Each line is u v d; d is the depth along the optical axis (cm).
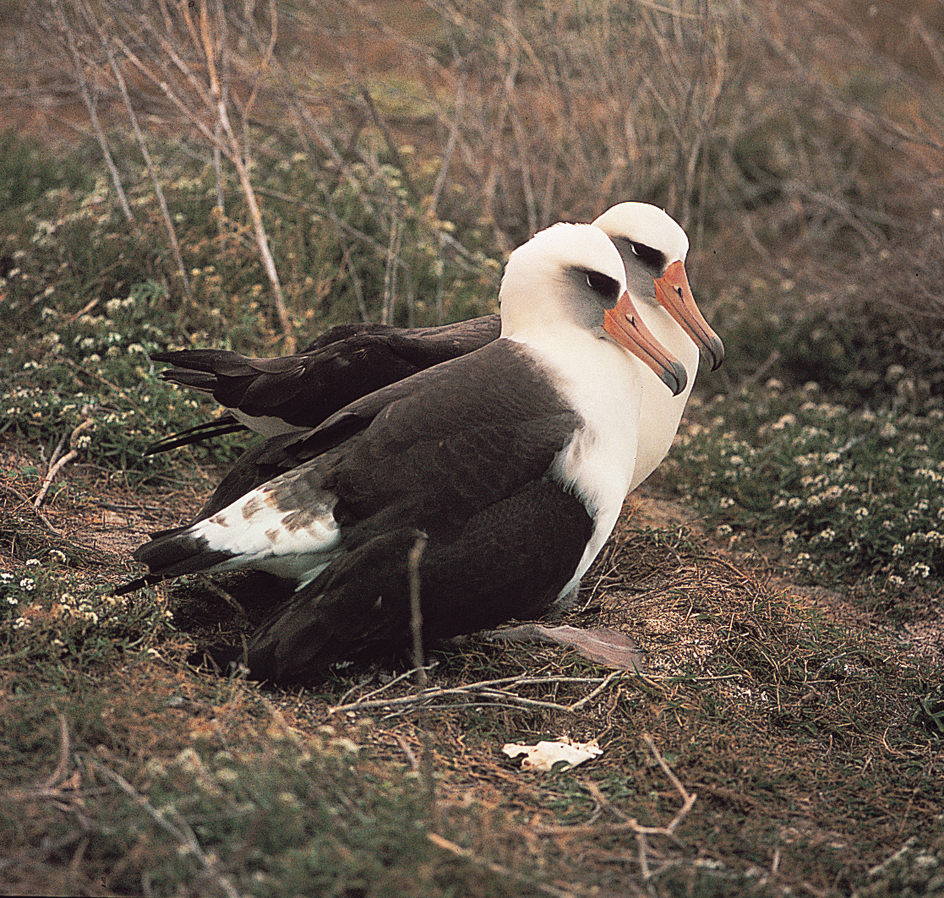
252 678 811
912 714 945
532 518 850
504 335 961
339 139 1797
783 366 1602
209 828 637
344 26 1947
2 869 598
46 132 1923
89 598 864
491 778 768
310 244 1518
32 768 678
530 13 1834
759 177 2031
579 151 1725
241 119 1606
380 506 828
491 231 1736
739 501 1284
